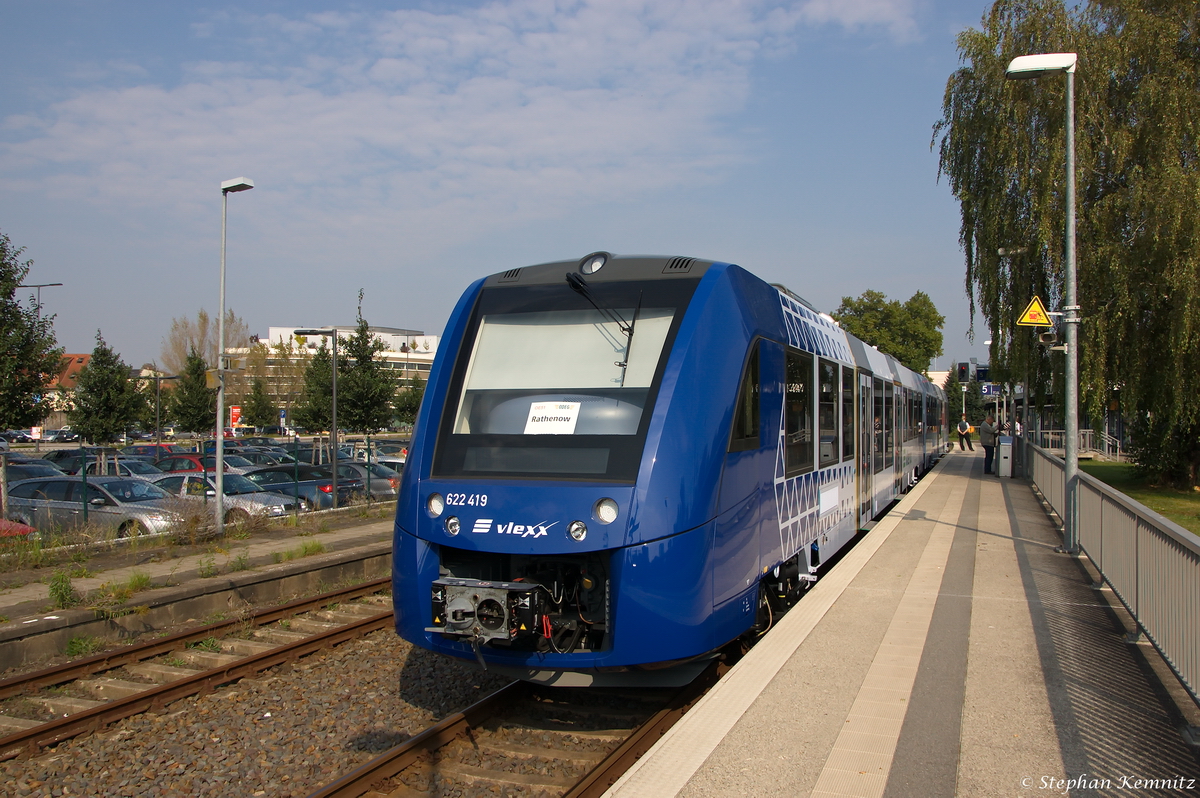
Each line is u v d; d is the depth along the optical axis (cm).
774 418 672
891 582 860
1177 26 1986
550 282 650
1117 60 1991
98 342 3669
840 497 952
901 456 1711
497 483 539
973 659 593
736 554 579
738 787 393
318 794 463
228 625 888
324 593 1021
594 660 511
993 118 2189
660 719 578
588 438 548
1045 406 2530
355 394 2769
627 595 502
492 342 632
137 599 922
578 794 452
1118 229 2005
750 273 679
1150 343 1964
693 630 521
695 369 562
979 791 388
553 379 591
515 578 543
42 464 2217
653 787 393
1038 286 2256
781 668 571
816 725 469
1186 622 492
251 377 6538
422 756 526
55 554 1212
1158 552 564
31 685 718
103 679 746
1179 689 530
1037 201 2080
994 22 2191
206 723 624
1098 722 473
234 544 1395
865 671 565
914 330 5688
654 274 624
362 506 1883
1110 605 758
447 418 602
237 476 1862
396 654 801
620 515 505
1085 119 2009
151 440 5762
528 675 541
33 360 1548
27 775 543
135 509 1480
